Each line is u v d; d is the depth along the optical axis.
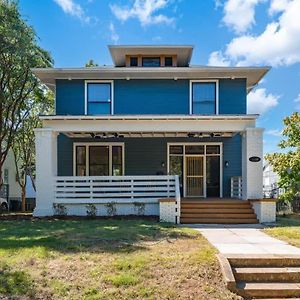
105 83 17.84
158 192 15.09
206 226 12.58
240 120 14.80
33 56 17.72
